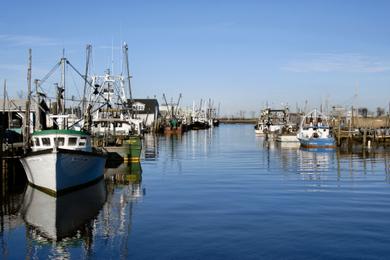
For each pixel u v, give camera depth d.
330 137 68.38
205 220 20.75
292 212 22.39
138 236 18.25
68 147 29.58
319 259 15.54
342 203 24.67
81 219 21.11
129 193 27.98
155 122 117.56
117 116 57.56
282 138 81.94
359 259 15.53
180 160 49.50
